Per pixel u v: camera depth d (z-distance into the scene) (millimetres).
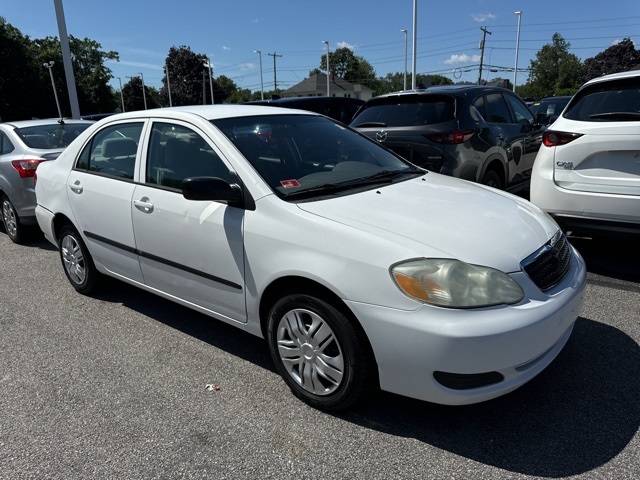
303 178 3053
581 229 4258
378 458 2342
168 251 3281
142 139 3570
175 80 78438
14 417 2752
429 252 2330
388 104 5891
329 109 9875
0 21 48188
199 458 2385
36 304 4344
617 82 4109
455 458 2320
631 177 3914
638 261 4660
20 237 6309
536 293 2404
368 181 3193
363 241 2408
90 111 62469
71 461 2395
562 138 4230
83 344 3586
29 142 6227
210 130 3172
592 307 3760
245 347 3475
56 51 57812
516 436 2445
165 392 2943
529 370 2381
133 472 2312
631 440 2375
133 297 4434
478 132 5426
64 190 4215
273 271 2670
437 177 3559
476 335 2172
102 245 3924
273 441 2484
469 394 2273
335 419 2635
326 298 2525
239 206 2881
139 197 3438
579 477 2172
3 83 48938
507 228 2627
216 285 3055
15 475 2314
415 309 2254
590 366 3002
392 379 2385
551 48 80750
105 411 2777
